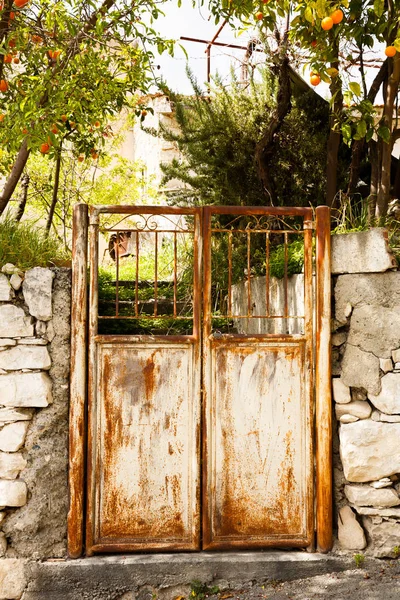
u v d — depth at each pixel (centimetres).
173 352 353
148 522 349
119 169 807
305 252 362
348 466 350
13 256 354
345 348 361
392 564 349
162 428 352
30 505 337
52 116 381
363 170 574
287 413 359
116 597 334
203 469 352
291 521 358
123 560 337
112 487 348
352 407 356
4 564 332
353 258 357
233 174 625
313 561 345
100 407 348
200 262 355
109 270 731
